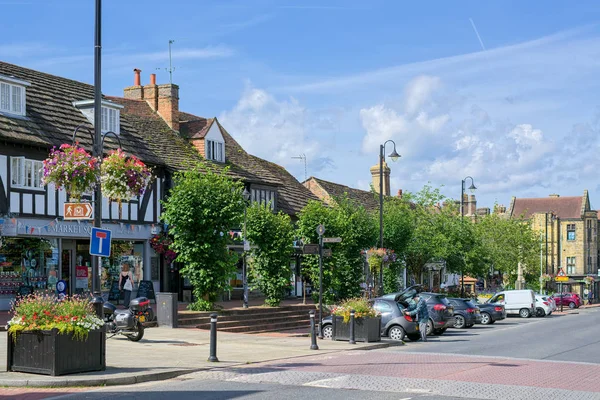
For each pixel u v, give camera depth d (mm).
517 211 100438
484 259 49688
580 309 65250
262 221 30406
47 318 12586
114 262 30062
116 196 15508
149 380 13008
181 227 26469
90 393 11328
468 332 29688
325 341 22000
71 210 14312
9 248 25672
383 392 11758
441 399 11117
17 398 10820
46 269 27031
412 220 44219
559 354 19281
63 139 27750
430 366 15461
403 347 21516
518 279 61875
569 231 98000
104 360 13398
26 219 25688
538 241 65625
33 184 26188
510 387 12461
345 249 34406
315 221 33844
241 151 41844
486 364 16000
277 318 28391
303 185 49656
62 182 14695
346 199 38562
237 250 35781
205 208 26312
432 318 27031
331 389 12047
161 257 32094
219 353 17312
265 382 12844
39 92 29516
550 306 46875
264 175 39562
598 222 101750
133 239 30547
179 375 13688
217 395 11273
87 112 30391
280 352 18047
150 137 34469
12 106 26594
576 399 11336
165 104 37531
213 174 27797
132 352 16719
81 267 29047
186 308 27922
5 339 17547
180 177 27422
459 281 63375
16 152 25625
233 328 25047
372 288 37750
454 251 44469
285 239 30859
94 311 13820
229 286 27109
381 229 34000
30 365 12648
